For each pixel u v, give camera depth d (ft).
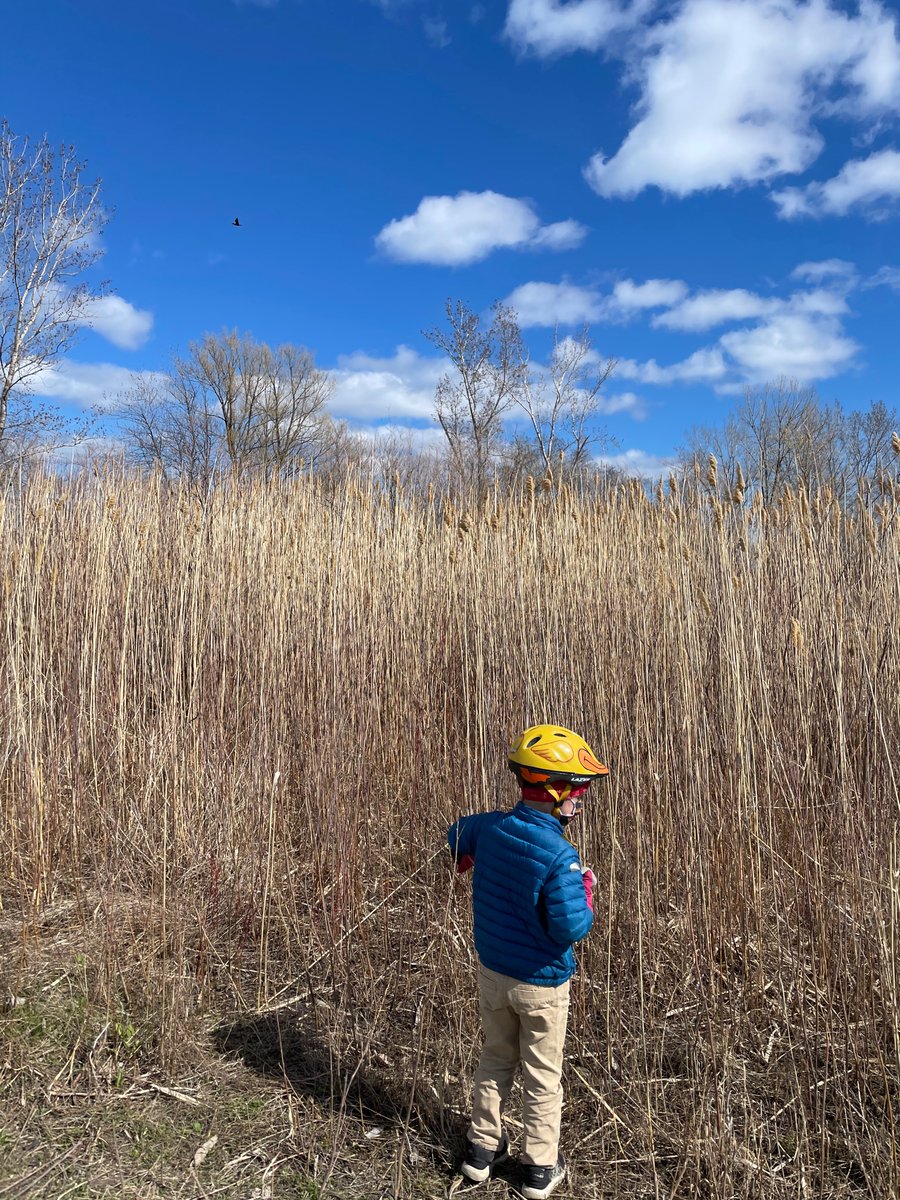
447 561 18.98
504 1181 8.59
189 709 15.98
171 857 14.71
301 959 12.92
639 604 15.20
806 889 11.93
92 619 17.08
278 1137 9.02
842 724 11.69
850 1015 10.72
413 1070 10.01
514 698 14.46
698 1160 8.57
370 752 15.62
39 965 12.05
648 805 12.99
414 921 13.62
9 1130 8.80
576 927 7.84
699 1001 11.09
